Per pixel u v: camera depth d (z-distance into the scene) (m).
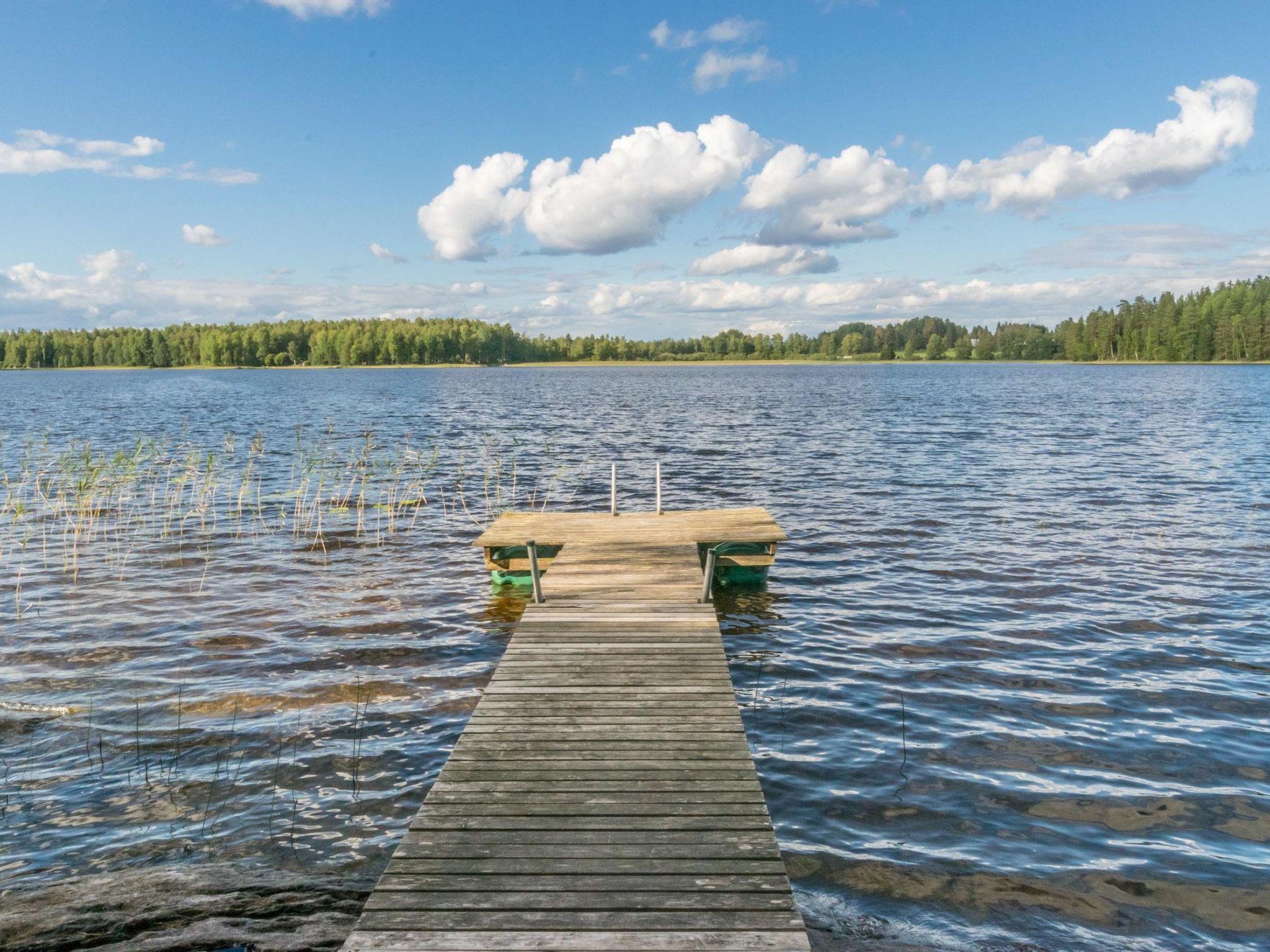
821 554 15.90
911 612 12.17
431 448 35.84
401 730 8.20
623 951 4.05
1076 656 10.27
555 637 9.20
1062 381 108.38
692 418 52.62
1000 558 15.33
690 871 4.73
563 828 5.21
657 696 7.47
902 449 33.84
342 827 6.39
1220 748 7.77
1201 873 5.82
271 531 18.45
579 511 21.02
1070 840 6.23
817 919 5.22
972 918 5.29
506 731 6.73
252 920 4.97
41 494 22.69
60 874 5.75
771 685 9.38
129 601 12.84
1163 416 48.56
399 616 12.09
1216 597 12.70
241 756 7.61
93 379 148.75
